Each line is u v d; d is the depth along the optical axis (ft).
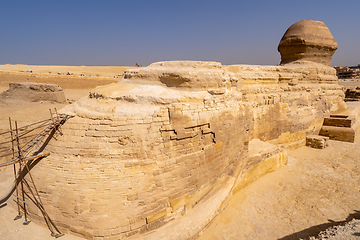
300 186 37.76
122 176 23.73
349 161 47.01
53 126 26.12
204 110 29.04
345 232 20.85
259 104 48.29
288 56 68.69
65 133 26.02
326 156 50.42
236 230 27.27
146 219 23.76
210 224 27.71
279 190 36.63
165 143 26.00
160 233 23.84
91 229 22.49
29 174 25.04
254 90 47.85
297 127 55.42
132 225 23.08
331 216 29.45
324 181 39.11
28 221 25.05
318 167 44.88
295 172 43.04
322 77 63.57
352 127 60.29
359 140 60.23
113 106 27.12
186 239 24.11
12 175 36.47
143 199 23.85
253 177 39.45
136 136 24.81
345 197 33.71
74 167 24.11
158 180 24.88
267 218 29.63
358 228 21.06
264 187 37.70
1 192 31.42
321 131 63.00
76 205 23.02
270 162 42.52
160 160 25.52
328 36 66.23
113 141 24.44
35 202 24.93
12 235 23.16
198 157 28.30
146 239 23.07
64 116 26.94
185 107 27.37
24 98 75.51
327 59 68.39
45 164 25.38
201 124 28.48
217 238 25.93
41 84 79.87
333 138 61.26
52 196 23.99
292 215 30.12
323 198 33.78
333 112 66.08
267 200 33.81
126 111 25.98
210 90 30.76
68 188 23.58
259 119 48.49
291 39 65.62
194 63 32.35
